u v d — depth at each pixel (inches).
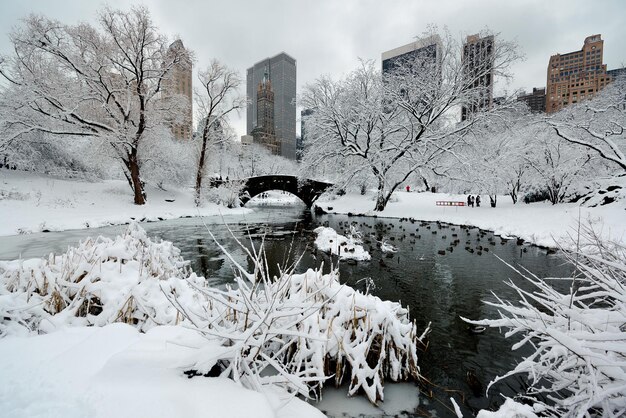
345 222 905.5
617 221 513.7
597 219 544.7
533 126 895.7
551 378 154.6
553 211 703.1
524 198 1018.1
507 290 314.7
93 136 943.7
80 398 74.6
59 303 173.8
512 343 203.6
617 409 91.3
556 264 412.5
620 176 749.9
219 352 92.1
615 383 89.5
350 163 1228.5
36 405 71.4
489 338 211.0
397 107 1093.1
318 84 1144.2
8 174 912.9
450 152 967.6
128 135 924.6
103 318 161.8
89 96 904.9
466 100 981.2
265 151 3462.1
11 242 513.7
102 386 79.7
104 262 198.1
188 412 72.6
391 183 1242.0
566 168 796.0
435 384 156.6
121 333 113.9
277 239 627.2
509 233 631.2
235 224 849.5
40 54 832.3
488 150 1002.7
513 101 958.4
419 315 253.3
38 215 705.6
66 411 69.6
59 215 733.9
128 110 929.5
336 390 140.6
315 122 1184.8
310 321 143.8
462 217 858.1
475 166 956.0
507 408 102.6
